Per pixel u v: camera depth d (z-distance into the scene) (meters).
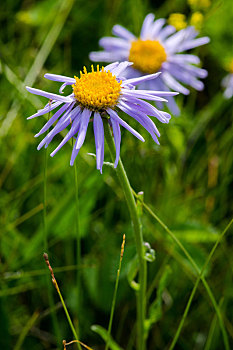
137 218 0.29
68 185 0.39
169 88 0.41
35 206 0.39
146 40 0.42
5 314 0.35
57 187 0.39
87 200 0.36
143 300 0.31
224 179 0.40
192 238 0.37
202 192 0.40
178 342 0.36
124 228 0.37
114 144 0.28
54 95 0.29
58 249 0.38
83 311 0.37
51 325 0.37
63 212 0.36
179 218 0.39
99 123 0.28
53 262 0.37
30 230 0.39
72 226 0.37
